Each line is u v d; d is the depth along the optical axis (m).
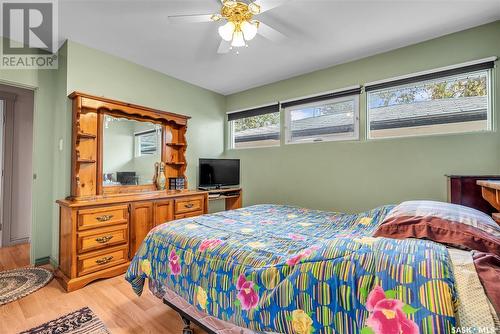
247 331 1.21
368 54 2.92
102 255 2.37
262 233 1.60
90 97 2.54
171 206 2.97
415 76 2.63
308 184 3.46
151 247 1.67
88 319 1.76
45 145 2.79
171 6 2.08
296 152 3.59
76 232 2.21
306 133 3.53
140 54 2.93
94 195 2.68
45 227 2.79
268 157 3.91
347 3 2.03
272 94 3.87
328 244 1.06
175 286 1.44
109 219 2.42
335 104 3.27
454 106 2.49
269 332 1.08
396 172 2.76
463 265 0.84
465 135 2.38
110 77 2.91
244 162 4.23
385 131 2.88
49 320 1.75
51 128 2.83
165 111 3.31
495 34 2.25
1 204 3.34
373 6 2.07
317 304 0.90
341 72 3.18
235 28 1.84
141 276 1.69
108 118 2.82
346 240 1.07
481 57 2.30
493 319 0.65
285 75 3.58
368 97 3.00
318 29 2.41
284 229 1.72
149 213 2.75
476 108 2.39
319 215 2.20
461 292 0.73
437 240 1.12
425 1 2.00
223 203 4.32
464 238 1.07
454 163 2.43
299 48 2.78
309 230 1.71
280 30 2.42
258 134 4.11
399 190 2.73
